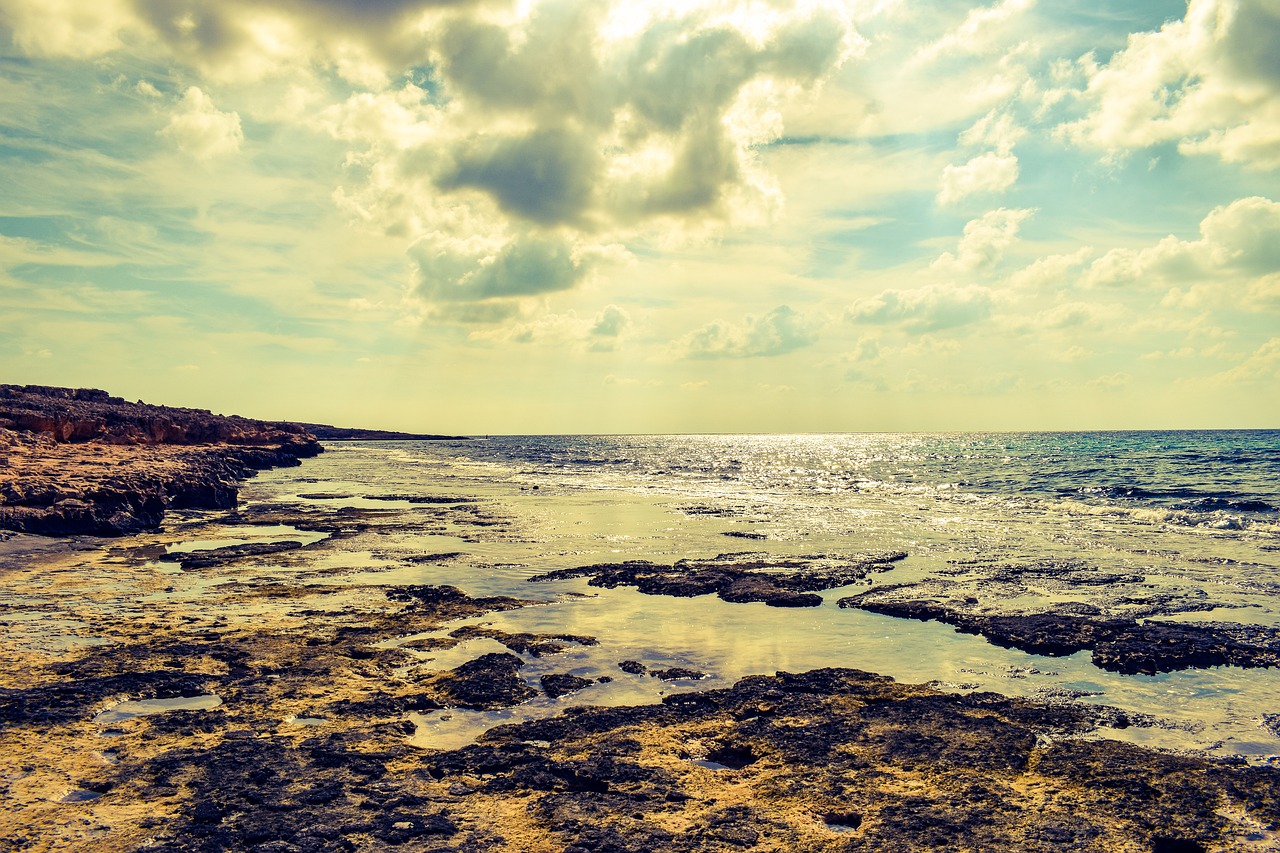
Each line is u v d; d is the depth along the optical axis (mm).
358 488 45688
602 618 13836
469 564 19281
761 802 6848
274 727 8352
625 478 58062
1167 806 6738
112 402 84188
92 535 22609
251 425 98562
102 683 9477
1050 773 7461
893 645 12203
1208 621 13414
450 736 8430
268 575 17500
